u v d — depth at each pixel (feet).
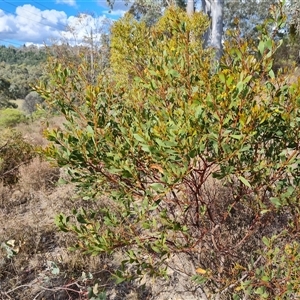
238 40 4.71
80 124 6.01
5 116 36.32
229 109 3.76
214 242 5.45
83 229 5.04
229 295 5.65
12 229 9.32
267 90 4.69
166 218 4.77
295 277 4.33
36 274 7.84
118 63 10.07
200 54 5.76
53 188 12.50
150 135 4.30
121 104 6.01
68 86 5.60
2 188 12.30
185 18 8.33
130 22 9.18
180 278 7.01
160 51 6.07
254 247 6.12
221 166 4.19
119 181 4.93
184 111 3.99
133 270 7.64
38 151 4.93
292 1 19.01
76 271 7.70
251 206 5.45
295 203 4.77
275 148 4.87
